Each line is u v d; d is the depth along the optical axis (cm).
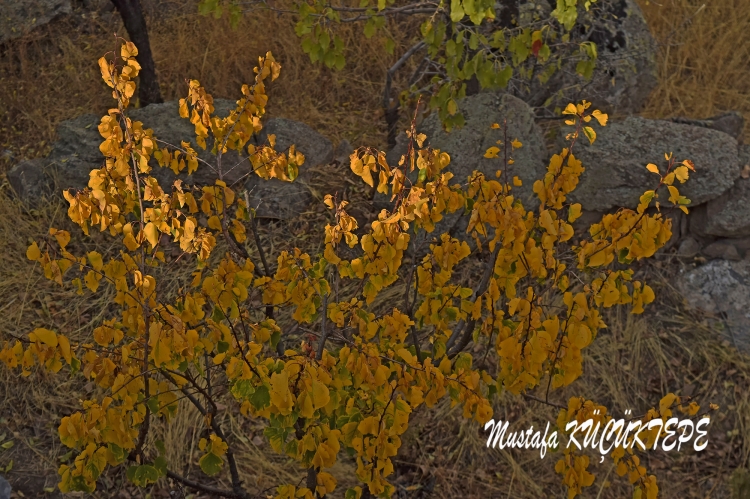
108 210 282
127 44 276
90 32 714
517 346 264
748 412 462
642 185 524
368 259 279
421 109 616
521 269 278
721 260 525
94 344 479
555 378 273
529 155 539
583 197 531
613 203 527
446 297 299
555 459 443
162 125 571
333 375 270
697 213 535
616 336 493
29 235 545
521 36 504
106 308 505
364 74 671
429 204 304
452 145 546
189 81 315
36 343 248
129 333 285
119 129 276
